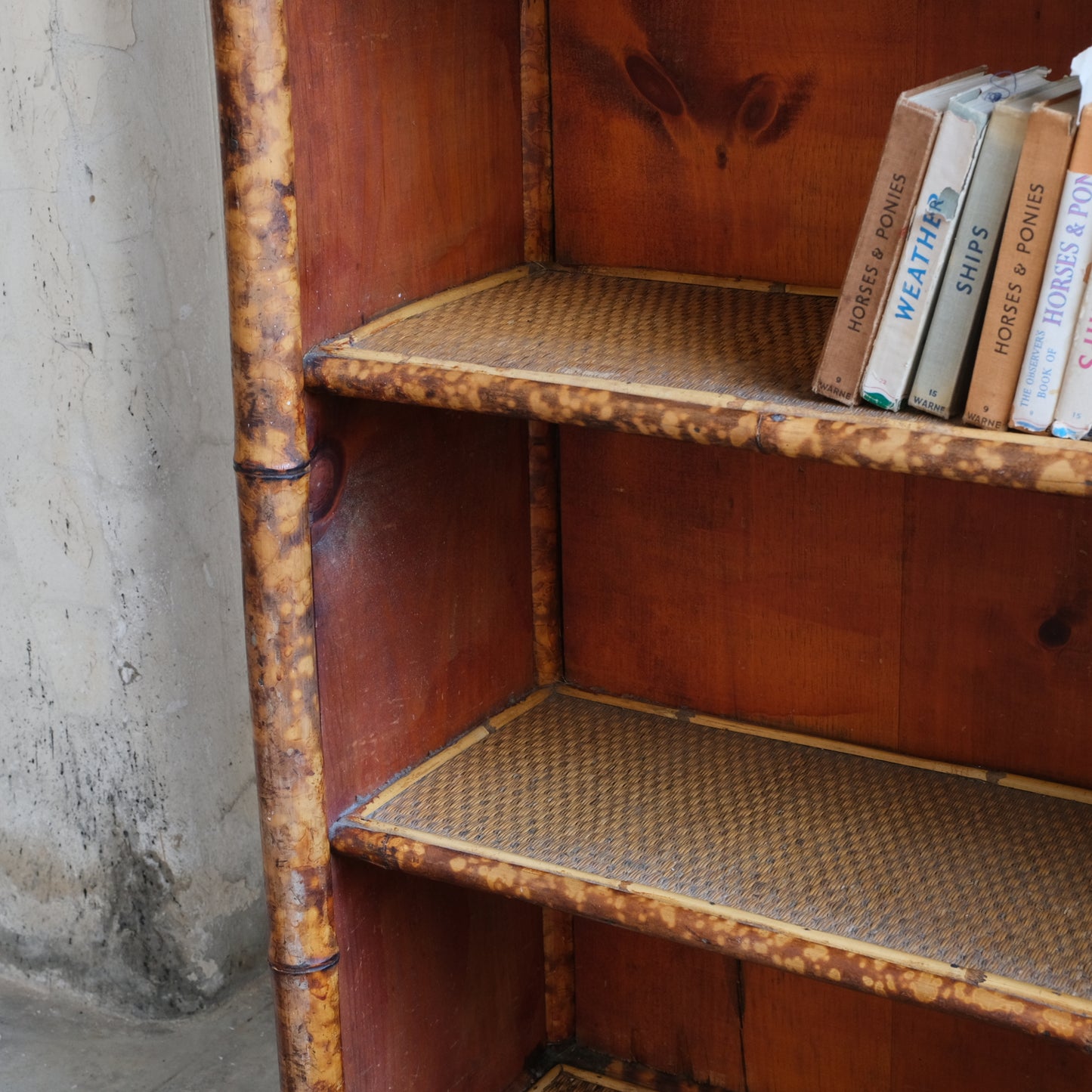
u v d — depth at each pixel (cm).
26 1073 188
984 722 132
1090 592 124
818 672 138
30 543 185
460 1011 148
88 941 201
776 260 131
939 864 118
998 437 95
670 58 129
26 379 177
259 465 113
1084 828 123
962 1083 144
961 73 106
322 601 121
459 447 134
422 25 121
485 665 143
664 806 127
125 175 164
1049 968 104
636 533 143
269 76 106
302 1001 126
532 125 136
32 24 161
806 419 99
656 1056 161
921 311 96
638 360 112
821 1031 150
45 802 198
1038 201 89
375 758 130
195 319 167
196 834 191
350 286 119
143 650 184
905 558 131
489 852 120
